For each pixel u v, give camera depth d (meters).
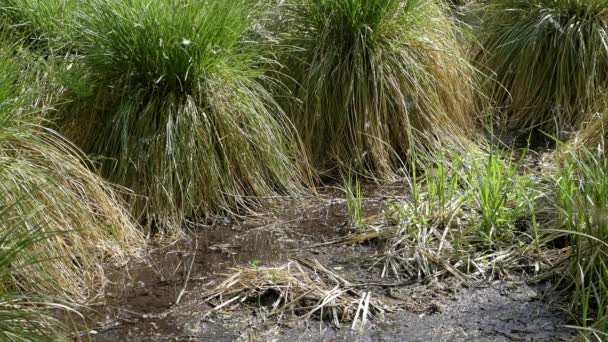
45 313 3.96
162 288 4.46
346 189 5.59
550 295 4.29
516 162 6.04
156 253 4.84
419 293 4.36
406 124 5.91
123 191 5.10
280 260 4.73
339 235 5.01
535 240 4.61
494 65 6.96
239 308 4.24
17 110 4.72
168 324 4.12
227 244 4.95
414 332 4.02
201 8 5.26
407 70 5.99
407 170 5.91
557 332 3.98
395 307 4.23
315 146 5.93
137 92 5.29
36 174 4.46
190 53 5.20
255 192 5.47
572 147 5.66
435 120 6.09
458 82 6.39
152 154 5.18
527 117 6.75
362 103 5.89
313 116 5.89
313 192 5.62
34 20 6.00
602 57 6.61
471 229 4.77
